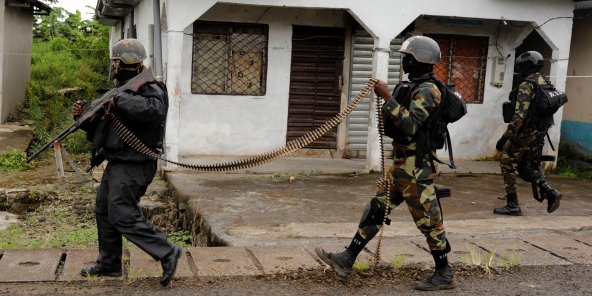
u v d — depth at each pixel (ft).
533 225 23.49
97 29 82.69
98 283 15.16
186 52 36.27
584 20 39.75
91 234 23.59
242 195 27.68
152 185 30.76
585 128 39.73
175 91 31.91
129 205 14.55
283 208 25.49
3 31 46.19
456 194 29.86
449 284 15.66
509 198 25.32
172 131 32.35
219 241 20.40
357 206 26.43
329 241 20.26
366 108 39.19
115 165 14.51
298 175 33.19
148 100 14.06
